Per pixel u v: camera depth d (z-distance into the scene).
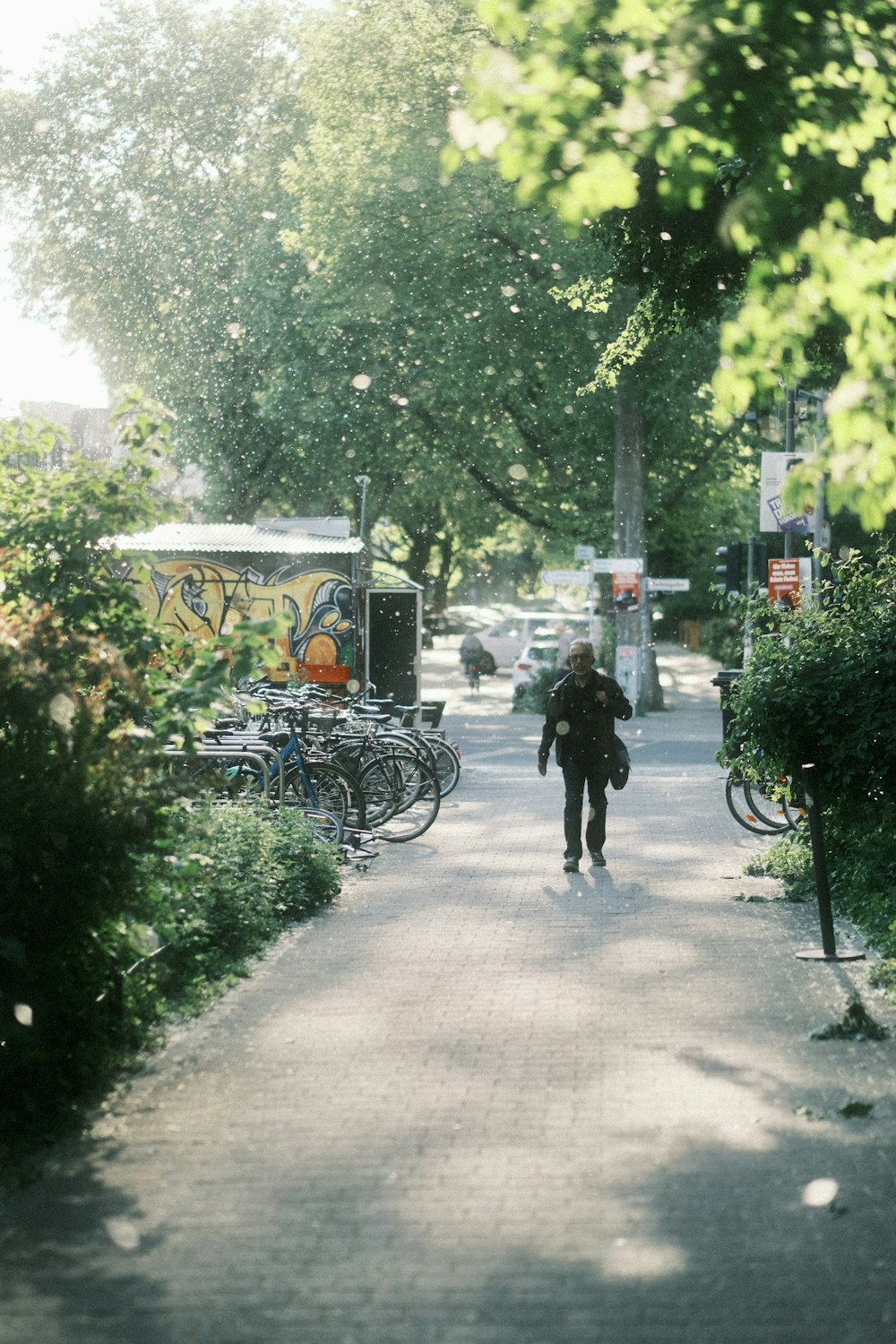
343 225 37.16
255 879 10.77
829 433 6.43
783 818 16.69
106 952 7.24
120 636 7.71
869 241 6.49
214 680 7.43
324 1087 6.93
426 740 18.97
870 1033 7.68
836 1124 6.30
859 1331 4.37
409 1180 5.68
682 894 12.32
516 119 6.14
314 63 37.62
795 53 6.25
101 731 7.13
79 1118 6.44
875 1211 5.30
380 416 41.25
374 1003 8.56
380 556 61.09
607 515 43.22
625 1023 8.02
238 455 46.59
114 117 49.69
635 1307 4.54
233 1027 8.06
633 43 6.22
